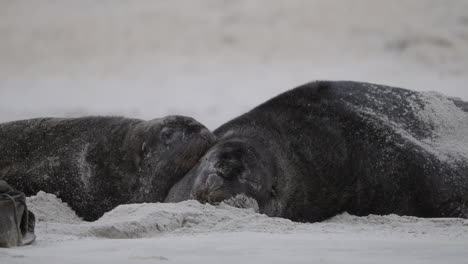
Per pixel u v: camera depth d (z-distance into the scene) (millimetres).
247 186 33594
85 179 37875
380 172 35844
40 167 38562
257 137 37188
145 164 37094
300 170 36281
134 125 38156
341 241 23578
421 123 37719
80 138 38656
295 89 39031
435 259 20375
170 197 35750
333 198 35938
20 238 22500
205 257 20172
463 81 112188
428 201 35156
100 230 26391
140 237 26828
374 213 36031
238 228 28328
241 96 110812
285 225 29188
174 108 95000
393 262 19844
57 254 20406
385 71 122875
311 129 37344
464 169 35719
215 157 34406
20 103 109438
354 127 36906
